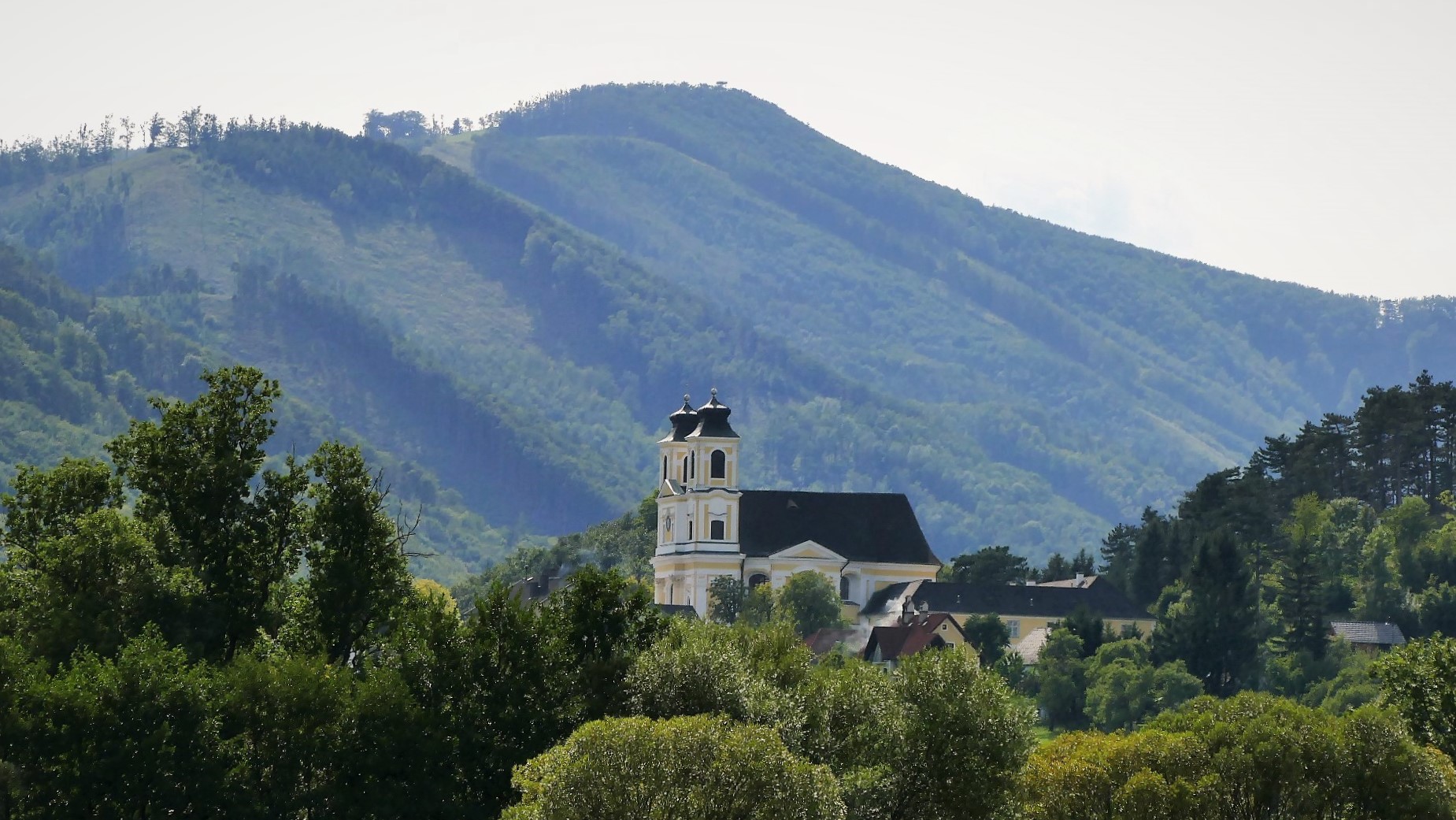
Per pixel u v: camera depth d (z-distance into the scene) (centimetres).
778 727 12112
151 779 10938
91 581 12488
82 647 11925
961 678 12888
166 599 12475
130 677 11175
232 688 11625
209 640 12756
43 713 11012
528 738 11975
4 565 12975
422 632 12412
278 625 13225
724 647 12575
